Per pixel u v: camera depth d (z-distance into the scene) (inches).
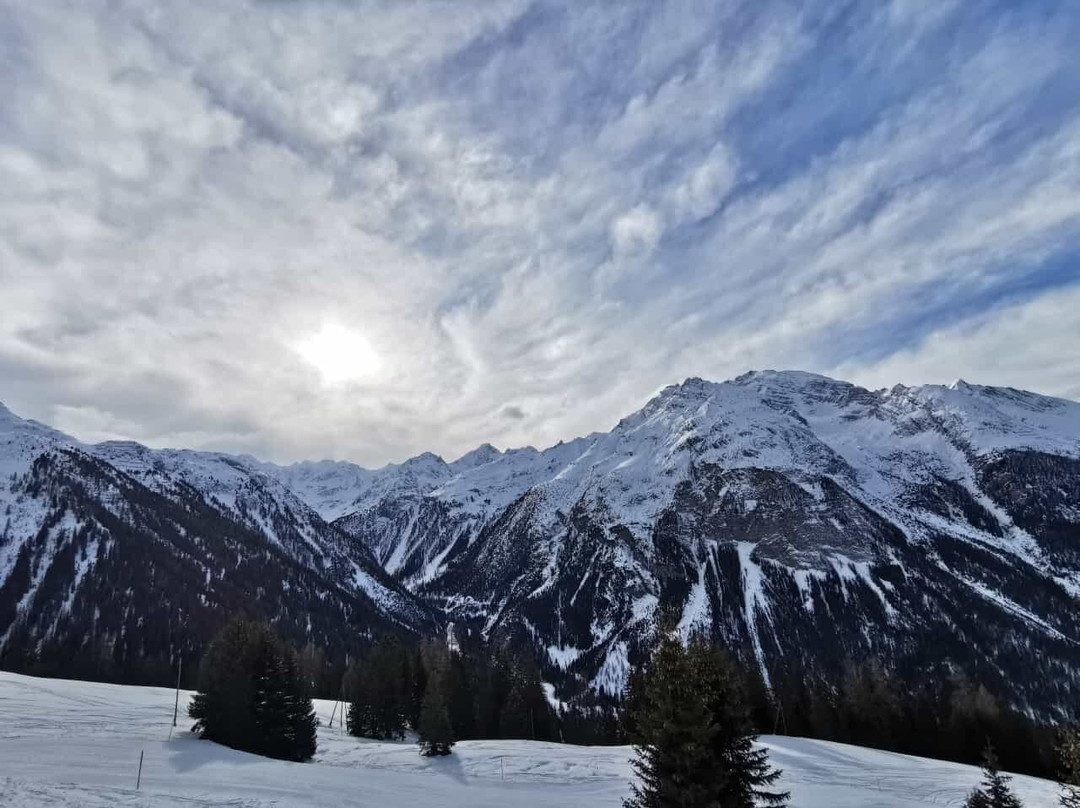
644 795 1200.2
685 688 1127.6
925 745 3865.7
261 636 2635.3
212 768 1780.3
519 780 2343.8
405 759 2711.6
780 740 3260.3
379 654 4001.0
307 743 2564.0
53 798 1089.4
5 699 2810.0
